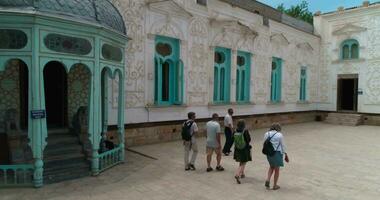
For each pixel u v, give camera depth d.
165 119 12.58
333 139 14.64
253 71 17.56
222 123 15.30
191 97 13.81
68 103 9.56
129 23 11.09
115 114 10.61
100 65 7.23
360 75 21.95
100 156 7.66
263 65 18.34
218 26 14.97
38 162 6.39
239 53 16.80
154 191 6.54
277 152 6.69
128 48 11.09
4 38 6.02
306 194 6.58
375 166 9.23
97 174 7.46
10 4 6.04
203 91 14.39
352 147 12.48
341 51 23.09
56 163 7.43
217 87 15.50
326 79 23.77
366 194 6.67
